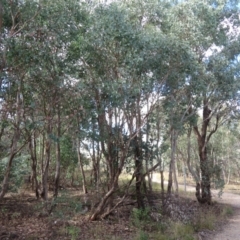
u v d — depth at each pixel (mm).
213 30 13539
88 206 13406
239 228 13594
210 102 17250
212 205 19328
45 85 9367
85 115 10148
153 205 14562
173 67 10391
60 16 7895
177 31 11414
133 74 9945
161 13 10953
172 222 12219
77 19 8320
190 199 20672
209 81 13609
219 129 29844
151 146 12438
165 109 11914
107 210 12406
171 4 13164
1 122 9102
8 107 8883
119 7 9703
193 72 10922
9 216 11852
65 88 9594
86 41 9289
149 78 10320
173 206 14555
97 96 9969
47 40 8016
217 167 19781
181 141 26156
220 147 30172
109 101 9883
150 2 10711
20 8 7652
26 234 9680
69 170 19062
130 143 11633
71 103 9906
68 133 12039
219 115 19453
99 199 12805
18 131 9438
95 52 9781
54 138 9523
